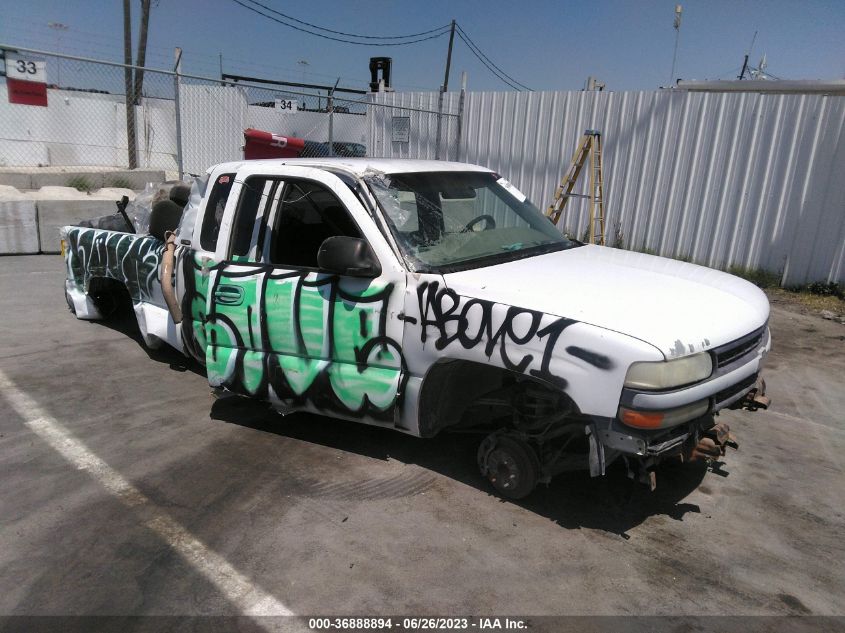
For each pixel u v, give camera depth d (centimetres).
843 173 895
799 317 809
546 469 350
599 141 1023
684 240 1040
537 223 463
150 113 1748
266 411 471
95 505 348
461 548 320
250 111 1636
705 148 996
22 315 682
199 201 446
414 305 349
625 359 288
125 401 483
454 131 1286
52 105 1702
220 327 425
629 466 332
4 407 466
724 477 399
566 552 319
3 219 960
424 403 358
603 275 369
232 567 301
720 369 319
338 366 380
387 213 371
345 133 1577
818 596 293
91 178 1543
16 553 307
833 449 443
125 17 2308
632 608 282
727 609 283
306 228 401
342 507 352
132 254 531
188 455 405
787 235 952
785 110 923
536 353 310
